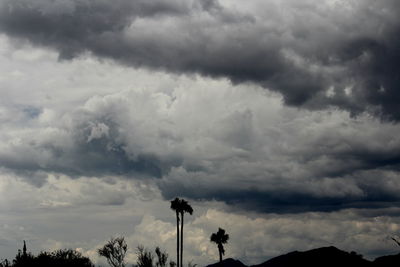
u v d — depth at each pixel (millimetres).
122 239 90000
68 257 87438
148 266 87938
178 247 97500
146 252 89000
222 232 103625
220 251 103375
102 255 88188
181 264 97062
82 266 86750
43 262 84500
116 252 88500
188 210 99062
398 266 70062
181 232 98000
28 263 83750
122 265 88000
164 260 89625
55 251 88312
